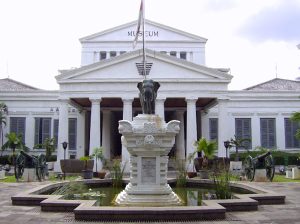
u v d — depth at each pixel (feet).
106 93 134.00
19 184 75.92
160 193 44.16
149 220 36.91
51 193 58.34
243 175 97.71
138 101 150.61
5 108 169.07
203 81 134.21
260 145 172.76
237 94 175.11
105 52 176.65
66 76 134.62
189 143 131.95
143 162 44.78
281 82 200.54
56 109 174.19
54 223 36.17
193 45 177.99
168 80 133.59
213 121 172.86
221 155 132.87
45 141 159.43
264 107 175.32
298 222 36.68
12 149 162.20
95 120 133.18
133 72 134.51
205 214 37.55
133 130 44.06
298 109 174.91
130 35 177.17
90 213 37.11
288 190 65.62
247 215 40.24
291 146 173.99
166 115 181.68
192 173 95.40
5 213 41.42
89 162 114.62
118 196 48.06
